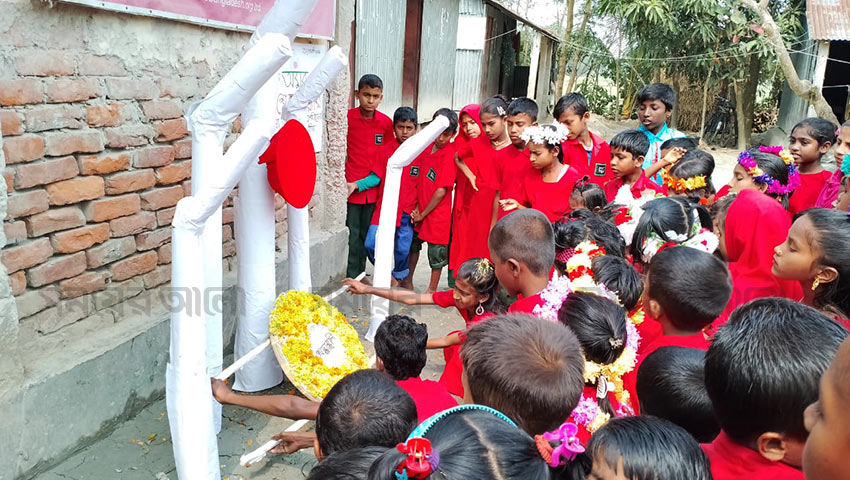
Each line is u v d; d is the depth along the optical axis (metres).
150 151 3.56
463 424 1.22
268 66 2.76
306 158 3.37
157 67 3.57
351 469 1.33
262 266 3.53
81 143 3.10
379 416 1.73
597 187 3.98
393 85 11.02
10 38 2.72
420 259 6.92
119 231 3.41
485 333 1.62
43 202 2.95
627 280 2.59
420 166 5.34
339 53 3.48
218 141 2.93
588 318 2.10
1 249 2.72
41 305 3.00
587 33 20.05
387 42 10.42
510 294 2.77
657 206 3.12
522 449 1.21
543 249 2.61
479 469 1.13
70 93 3.02
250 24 4.28
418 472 1.05
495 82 18.91
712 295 2.26
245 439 3.41
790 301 1.55
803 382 1.38
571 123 4.97
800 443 1.42
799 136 4.51
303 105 3.59
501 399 1.52
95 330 3.33
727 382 1.47
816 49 14.16
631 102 19.89
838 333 1.45
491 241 2.71
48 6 2.86
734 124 17.33
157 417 3.47
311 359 3.35
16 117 2.77
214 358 3.28
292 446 2.98
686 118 17.92
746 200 3.21
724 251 3.46
